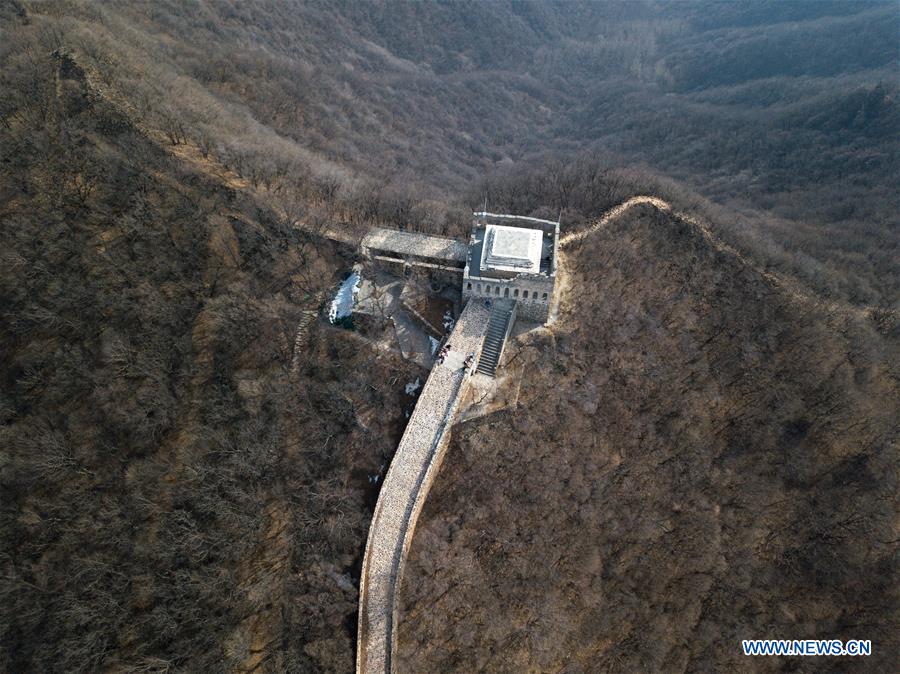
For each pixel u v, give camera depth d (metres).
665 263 90.00
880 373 87.25
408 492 65.81
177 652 55.38
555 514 70.19
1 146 76.31
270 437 67.12
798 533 76.69
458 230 89.56
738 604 71.81
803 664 69.38
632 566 71.50
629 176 107.88
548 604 65.06
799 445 81.12
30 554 56.97
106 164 77.69
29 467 58.66
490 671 60.94
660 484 76.12
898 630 71.06
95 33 111.31
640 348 82.88
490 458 70.75
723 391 83.56
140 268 71.94
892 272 106.81
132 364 65.62
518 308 78.62
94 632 54.06
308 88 159.50
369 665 57.97
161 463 63.00
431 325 77.69
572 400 76.62
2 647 52.91
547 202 100.38
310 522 63.66
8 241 69.25
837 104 155.38
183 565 59.03
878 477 79.19
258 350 72.62
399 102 189.75
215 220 78.38
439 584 63.00
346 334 76.31
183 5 168.62
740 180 148.12
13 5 110.31
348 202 92.38
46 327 66.62
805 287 93.31
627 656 66.75
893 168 133.75
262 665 57.41
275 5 196.00
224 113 112.19
